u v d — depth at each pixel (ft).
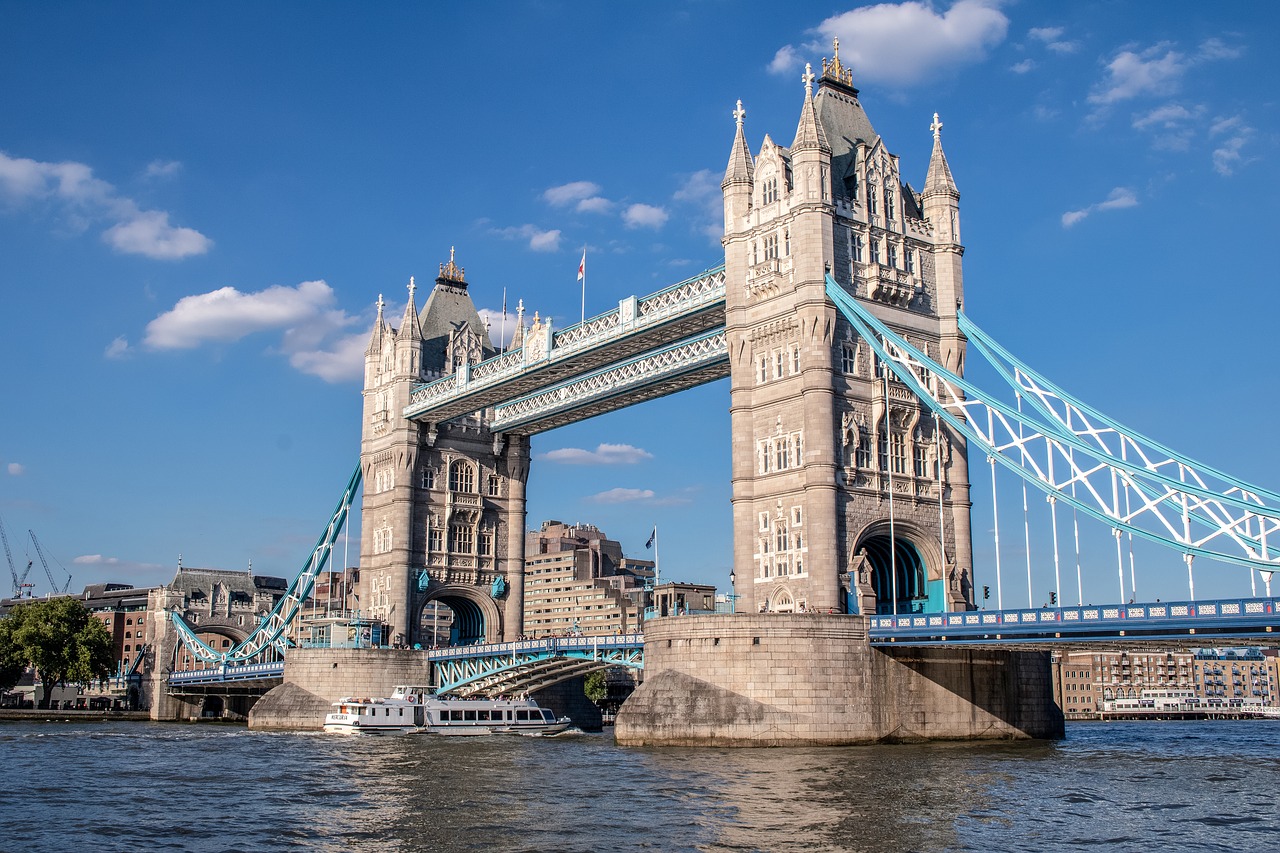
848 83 318.65
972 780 189.47
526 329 444.96
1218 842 137.49
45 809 173.27
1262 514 214.69
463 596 428.15
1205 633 207.31
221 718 539.29
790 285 286.05
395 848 139.13
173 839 147.13
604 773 206.08
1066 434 250.37
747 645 252.01
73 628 597.11
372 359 450.30
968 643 242.58
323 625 414.00
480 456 436.35
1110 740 339.98
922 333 298.15
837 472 275.80
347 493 447.01
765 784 185.26
